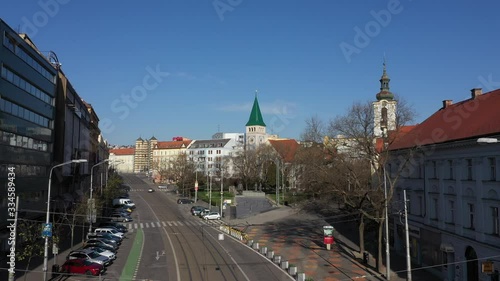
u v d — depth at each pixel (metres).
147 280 30.72
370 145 36.53
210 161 174.12
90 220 45.72
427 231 35.97
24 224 32.44
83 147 72.25
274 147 112.81
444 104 43.22
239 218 70.62
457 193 30.95
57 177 50.91
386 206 31.27
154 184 153.88
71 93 58.94
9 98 35.91
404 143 42.41
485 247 27.05
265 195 101.56
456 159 31.20
